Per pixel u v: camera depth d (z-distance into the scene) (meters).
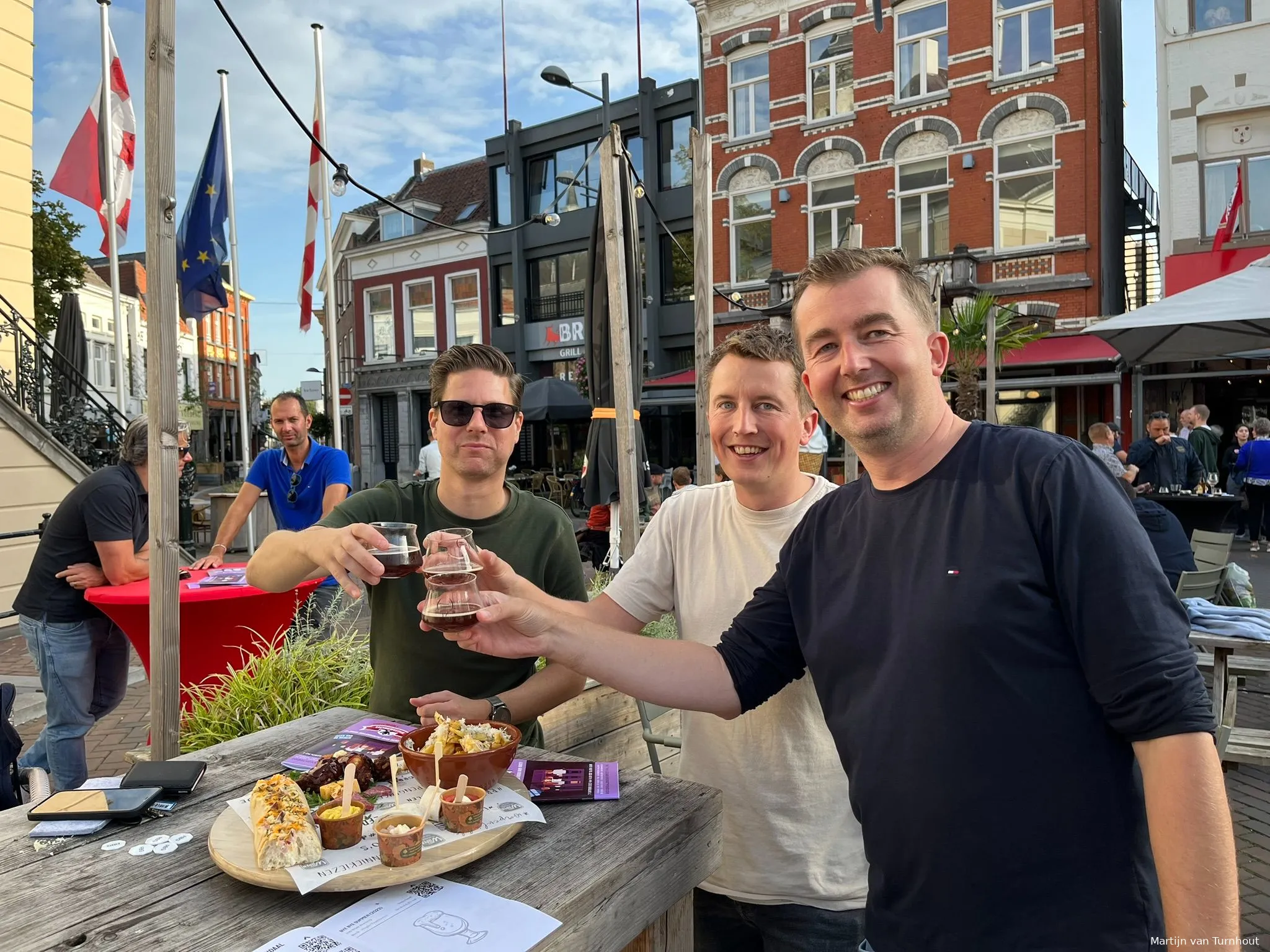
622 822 1.35
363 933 1.03
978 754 1.12
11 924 1.06
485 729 1.43
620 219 4.51
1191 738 0.99
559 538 2.15
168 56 2.16
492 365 2.05
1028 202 14.12
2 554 7.38
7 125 9.55
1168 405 13.19
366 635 3.31
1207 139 12.34
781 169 16.53
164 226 2.19
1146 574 1.06
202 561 4.16
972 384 10.87
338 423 9.48
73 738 3.52
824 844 1.69
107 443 9.21
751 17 16.66
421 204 23.62
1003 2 14.10
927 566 1.21
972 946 1.13
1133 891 1.08
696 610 1.89
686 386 16.30
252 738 1.82
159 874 1.20
